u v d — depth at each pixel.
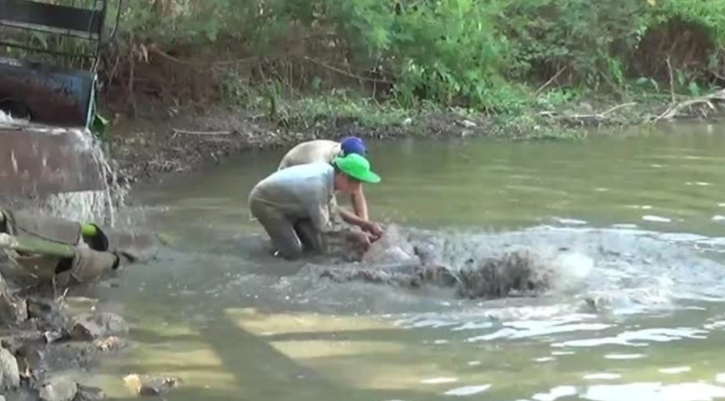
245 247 8.30
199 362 5.73
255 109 15.57
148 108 14.76
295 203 8.02
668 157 12.99
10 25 10.16
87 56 10.66
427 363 5.69
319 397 5.21
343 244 8.08
